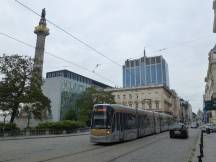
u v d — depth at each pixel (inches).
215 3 1220.5
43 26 2999.5
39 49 2952.8
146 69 2043.6
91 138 930.1
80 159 561.9
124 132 1034.7
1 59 1803.6
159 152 706.2
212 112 2896.2
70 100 3937.0
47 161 530.6
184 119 6569.9
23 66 1834.4
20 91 1811.0
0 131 1409.9
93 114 953.5
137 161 542.3
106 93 2856.8
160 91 3892.7
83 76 4382.4
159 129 1743.4
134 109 1208.2
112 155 634.8
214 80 2824.8
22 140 1203.2
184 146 882.1
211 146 900.0
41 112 1903.3
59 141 1122.0
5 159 558.9
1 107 1739.7
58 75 4033.0
